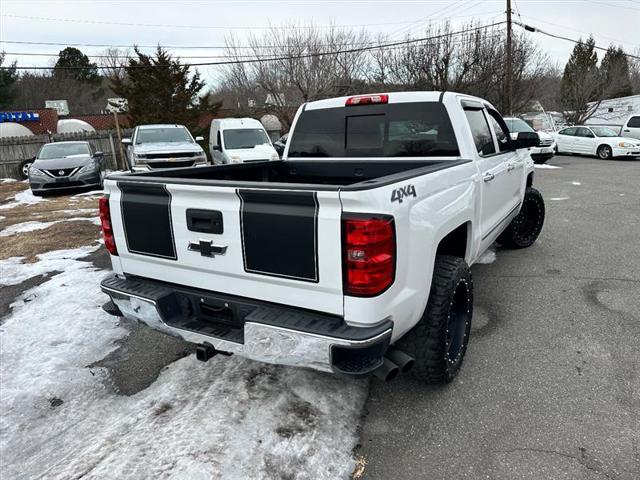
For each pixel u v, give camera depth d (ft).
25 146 62.03
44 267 19.20
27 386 10.85
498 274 16.94
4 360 12.07
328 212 7.13
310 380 10.27
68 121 91.50
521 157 16.94
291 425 8.79
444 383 9.92
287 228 7.45
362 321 7.28
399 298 7.77
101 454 8.25
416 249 8.10
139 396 10.27
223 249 8.18
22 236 24.88
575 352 11.39
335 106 13.76
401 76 88.84
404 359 8.08
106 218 9.87
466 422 8.99
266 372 10.63
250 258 7.94
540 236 22.06
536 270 17.22
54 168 40.11
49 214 31.32
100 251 21.44
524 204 18.83
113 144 64.49
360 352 7.48
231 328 8.69
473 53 83.20
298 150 14.71
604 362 10.89
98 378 11.09
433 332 9.12
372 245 6.99
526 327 12.78
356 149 13.62
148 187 8.83
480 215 12.16
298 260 7.50
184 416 9.13
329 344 7.19
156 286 9.50
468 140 12.05
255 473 7.63
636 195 32.96
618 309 13.66
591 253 19.08
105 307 10.46
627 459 7.90
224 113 98.37
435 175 9.20
